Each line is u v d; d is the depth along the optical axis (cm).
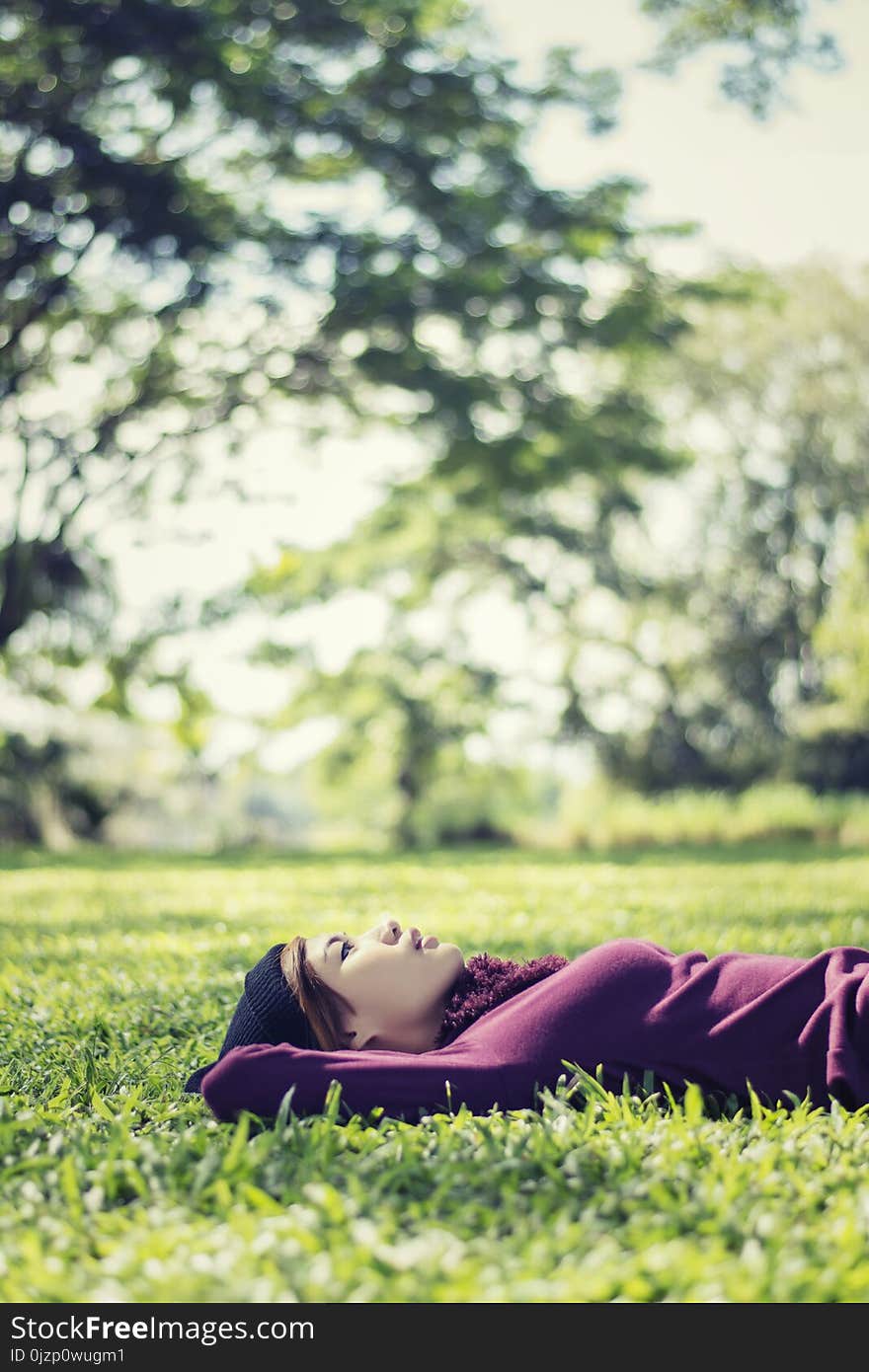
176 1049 415
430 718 3916
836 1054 305
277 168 1802
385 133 1784
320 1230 230
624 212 1930
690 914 857
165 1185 259
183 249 1745
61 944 747
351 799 4466
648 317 2016
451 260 1864
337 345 1938
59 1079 370
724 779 3594
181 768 3291
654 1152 275
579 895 1074
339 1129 284
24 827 2975
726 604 4194
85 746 3067
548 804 4881
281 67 1702
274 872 1584
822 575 4106
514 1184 253
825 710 3406
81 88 1659
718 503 4178
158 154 1766
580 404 2125
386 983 329
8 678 2183
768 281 2183
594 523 3847
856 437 4000
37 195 1689
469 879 1346
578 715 4009
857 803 2695
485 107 1791
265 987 331
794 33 1535
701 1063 317
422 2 1688
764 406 3944
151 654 2119
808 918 818
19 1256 227
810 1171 264
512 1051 318
